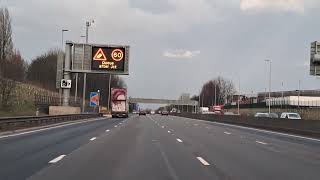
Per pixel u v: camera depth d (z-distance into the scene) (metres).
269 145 26.31
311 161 18.27
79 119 65.06
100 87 148.88
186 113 109.50
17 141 25.78
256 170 15.37
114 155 19.66
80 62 69.94
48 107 73.12
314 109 85.88
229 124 61.06
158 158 18.69
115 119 75.75
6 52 85.88
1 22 85.88
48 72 136.75
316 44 56.19
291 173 14.74
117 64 70.00
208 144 26.31
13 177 13.23
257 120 50.81
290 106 115.88
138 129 42.53
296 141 30.02
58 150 21.16
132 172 14.59
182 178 13.42
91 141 26.97
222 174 14.32
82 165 16.14
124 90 88.81
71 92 134.12
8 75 81.56
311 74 56.53
